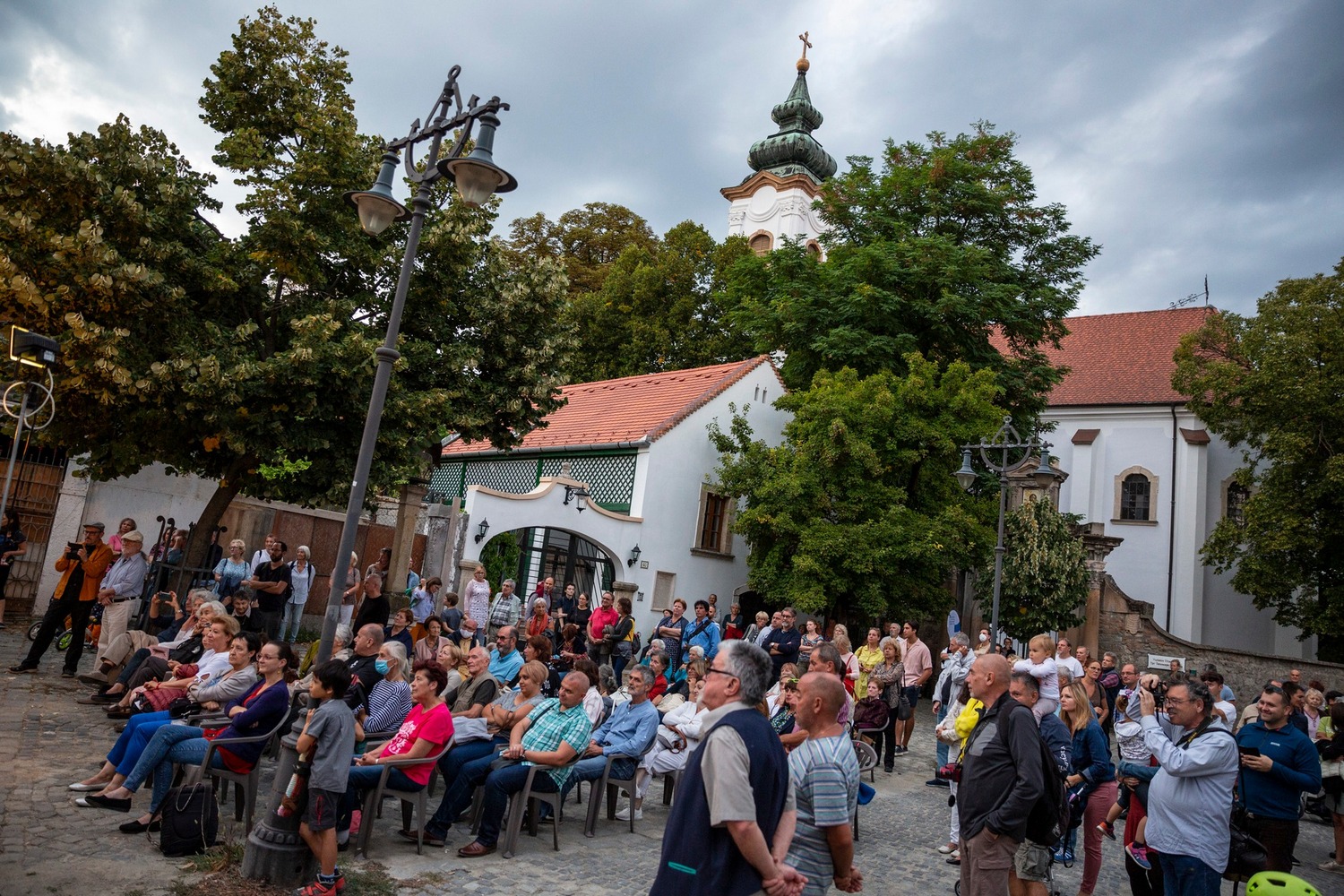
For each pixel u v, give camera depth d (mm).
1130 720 9477
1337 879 10016
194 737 6973
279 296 15297
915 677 14938
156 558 16281
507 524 20094
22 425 11500
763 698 3918
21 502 17312
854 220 28156
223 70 14734
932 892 7637
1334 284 28141
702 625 17156
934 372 22891
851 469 22109
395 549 20578
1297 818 7137
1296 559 27641
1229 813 5750
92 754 8398
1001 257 26953
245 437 13594
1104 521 37000
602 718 9680
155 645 10273
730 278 30141
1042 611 23906
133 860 6059
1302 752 7113
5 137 12328
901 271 24312
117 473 14609
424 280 16250
